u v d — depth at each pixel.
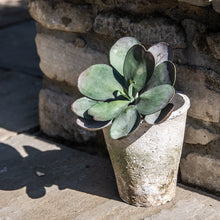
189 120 1.46
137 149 1.37
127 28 1.47
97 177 1.54
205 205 1.43
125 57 1.35
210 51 1.38
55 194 1.49
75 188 1.51
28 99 1.92
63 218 1.42
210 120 1.42
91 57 1.57
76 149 1.66
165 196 1.43
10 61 2.20
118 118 1.34
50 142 1.70
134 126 1.31
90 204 1.46
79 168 1.58
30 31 2.54
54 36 1.63
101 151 1.64
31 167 1.60
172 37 1.42
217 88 1.39
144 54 1.32
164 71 1.33
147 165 1.38
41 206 1.46
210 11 1.36
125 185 1.42
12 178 1.56
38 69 2.13
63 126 1.69
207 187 1.47
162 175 1.40
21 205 1.47
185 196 1.46
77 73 1.61
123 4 1.48
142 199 1.42
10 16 2.75
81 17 1.55
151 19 1.44
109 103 1.35
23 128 1.76
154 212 1.42
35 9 1.62
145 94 1.33
